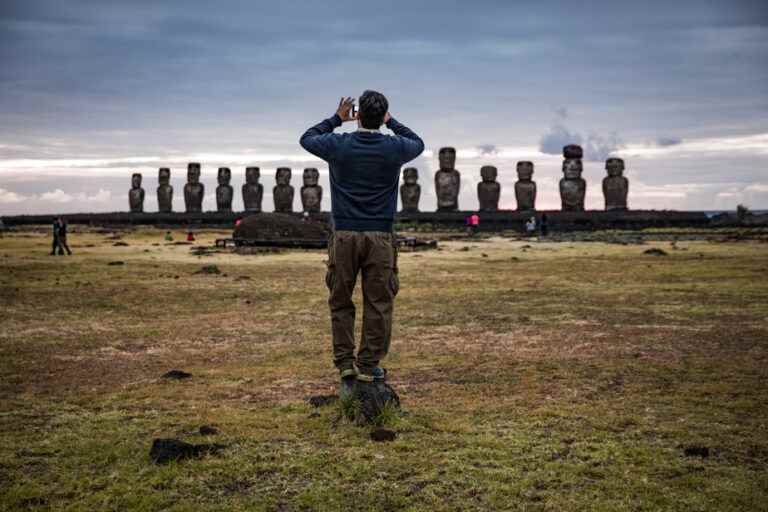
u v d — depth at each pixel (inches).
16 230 2025.1
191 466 143.1
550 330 333.1
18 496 129.0
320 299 470.9
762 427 170.7
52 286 542.9
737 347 282.5
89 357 273.7
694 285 527.5
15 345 300.2
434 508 123.2
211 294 497.4
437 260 838.5
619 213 2003.0
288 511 122.7
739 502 125.4
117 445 157.9
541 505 124.1
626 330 329.4
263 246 1126.4
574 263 774.5
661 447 155.6
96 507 124.9
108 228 2158.0
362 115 179.0
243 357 273.1
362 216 177.2
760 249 999.6
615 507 123.0
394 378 231.0
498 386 217.3
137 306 434.0
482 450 152.4
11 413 187.0
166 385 221.9
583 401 197.3
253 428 170.1
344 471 140.2
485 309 410.3
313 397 197.9
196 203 2615.7
